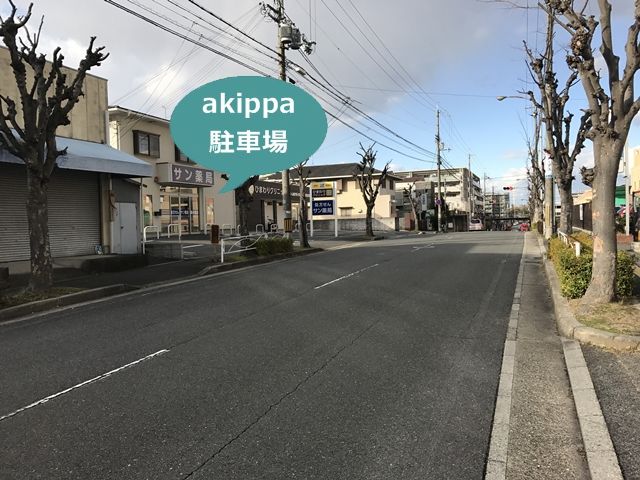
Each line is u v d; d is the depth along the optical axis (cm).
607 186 702
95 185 1617
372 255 1916
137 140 2498
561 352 603
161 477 332
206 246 2142
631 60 632
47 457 360
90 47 1055
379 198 5200
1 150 1188
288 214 2180
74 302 1001
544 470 339
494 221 11244
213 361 580
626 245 1764
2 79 1368
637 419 395
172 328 747
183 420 419
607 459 339
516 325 747
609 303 703
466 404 450
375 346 639
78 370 555
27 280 1195
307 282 1205
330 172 5484
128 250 1730
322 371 542
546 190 2452
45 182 1037
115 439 386
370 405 448
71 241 1538
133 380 519
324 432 396
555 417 421
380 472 337
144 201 2527
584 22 674
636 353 545
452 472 337
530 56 1439
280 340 669
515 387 491
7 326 805
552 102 1446
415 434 392
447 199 10669
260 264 1711
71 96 1052
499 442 379
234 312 857
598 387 460
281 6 1992
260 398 466
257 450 368
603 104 684
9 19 953
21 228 1395
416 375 528
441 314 827
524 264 1533
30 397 476
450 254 1877
